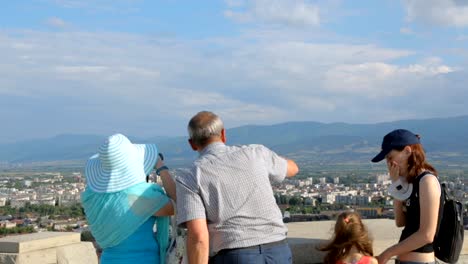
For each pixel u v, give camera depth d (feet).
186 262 15.74
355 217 16.89
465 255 21.72
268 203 15.56
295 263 21.08
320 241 21.30
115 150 15.53
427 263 16.57
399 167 16.74
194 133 15.96
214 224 15.40
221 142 16.10
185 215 15.15
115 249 15.84
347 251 16.58
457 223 16.33
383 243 21.09
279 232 15.66
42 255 23.41
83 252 24.62
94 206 15.74
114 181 15.62
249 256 15.15
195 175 15.35
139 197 15.60
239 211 15.29
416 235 16.19
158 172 16.47
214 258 15.52
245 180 15.43
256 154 15.92
